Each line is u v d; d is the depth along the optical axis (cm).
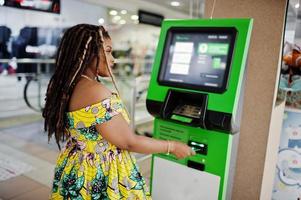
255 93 191
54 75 127
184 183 178
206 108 153
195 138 168
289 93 223
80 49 121
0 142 402
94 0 800
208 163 166
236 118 153
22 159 344
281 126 223
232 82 148
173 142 139
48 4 467
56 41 755
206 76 159
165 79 174
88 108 120
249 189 202
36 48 720
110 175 129
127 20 1022
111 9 930
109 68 130
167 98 168
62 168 136
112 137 121
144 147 128
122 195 132
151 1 701
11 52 677
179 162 178
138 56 1056
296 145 222
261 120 191
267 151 194
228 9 199
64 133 131
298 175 225
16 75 632
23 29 689
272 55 182
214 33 161
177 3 701
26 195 262
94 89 120
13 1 427
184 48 172
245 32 148
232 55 150
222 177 162
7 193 264
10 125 484
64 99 123
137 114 555
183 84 164
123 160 133
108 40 130
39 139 420
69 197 129
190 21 170
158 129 183
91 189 128
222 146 160
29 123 502
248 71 192
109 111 119
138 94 514
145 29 1066
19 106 586
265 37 183
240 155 203
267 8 181
